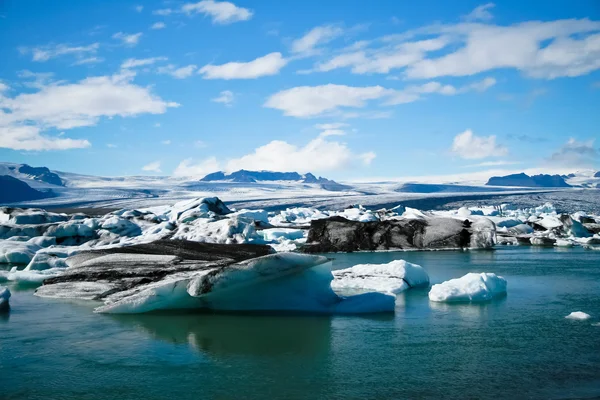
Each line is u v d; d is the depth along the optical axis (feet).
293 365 27.73
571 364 27.55
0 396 23.90
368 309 40.78
